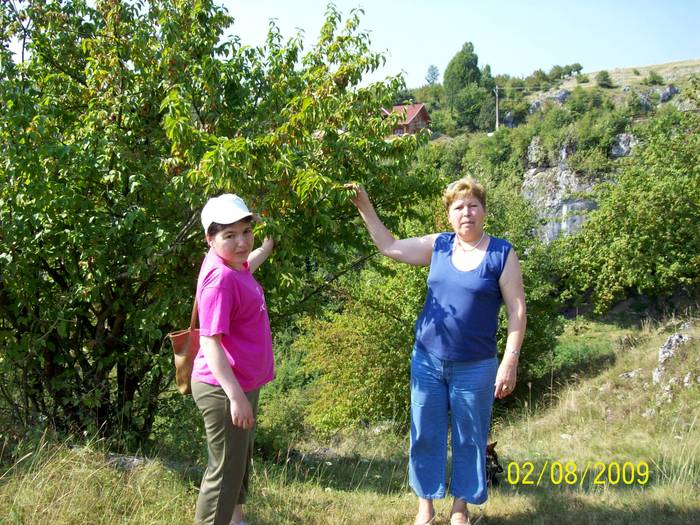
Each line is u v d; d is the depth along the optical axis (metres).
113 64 5.97
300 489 4.52
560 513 3.88
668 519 3.70
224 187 4.65
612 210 19.73
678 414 8.60
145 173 5.84
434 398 3.49
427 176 7.57
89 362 5.92
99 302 5.95
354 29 7.08
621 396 10.49
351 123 6.27
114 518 3.36
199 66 6.17
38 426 4.77
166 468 4.18
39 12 6.54
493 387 3.41
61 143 5.21
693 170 18.20
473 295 3.33
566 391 12.50
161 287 5.99
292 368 19.38
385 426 12.83
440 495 3.48
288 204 5.06
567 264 20.09
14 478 3.63
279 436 7.44
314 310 8.14
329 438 11.02
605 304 20.41
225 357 2.64
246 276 2.84
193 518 3.46
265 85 7.14
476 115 64.94
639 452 6.23
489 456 4.96
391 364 13.88
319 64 7.21
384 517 3.81
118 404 5.87
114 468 3.99
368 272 14.40
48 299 5.47
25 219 4.95
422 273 13.59
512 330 3.29
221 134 6.46
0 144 4.89
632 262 19.17
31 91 5.65
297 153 5.30
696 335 11.50
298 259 7.44
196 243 5.97
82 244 5.19
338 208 7.07
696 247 18.64
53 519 3.24
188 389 3.03
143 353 5.73
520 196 16.27
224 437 2.79
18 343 5.33
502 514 3.91
